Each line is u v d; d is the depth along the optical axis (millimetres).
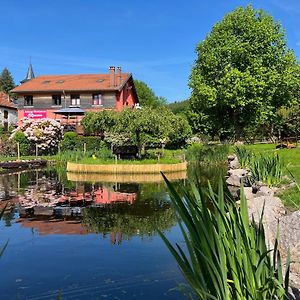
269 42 33188
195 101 35219
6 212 10656
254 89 31047
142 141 27047
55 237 7926
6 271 5922
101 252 6855
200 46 35469
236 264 2479
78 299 4859
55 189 15570
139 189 15461
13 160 27250
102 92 40750
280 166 9641
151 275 5625
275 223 5426
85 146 30781
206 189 2912
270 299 2488
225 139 41094
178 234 8023
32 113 41719
